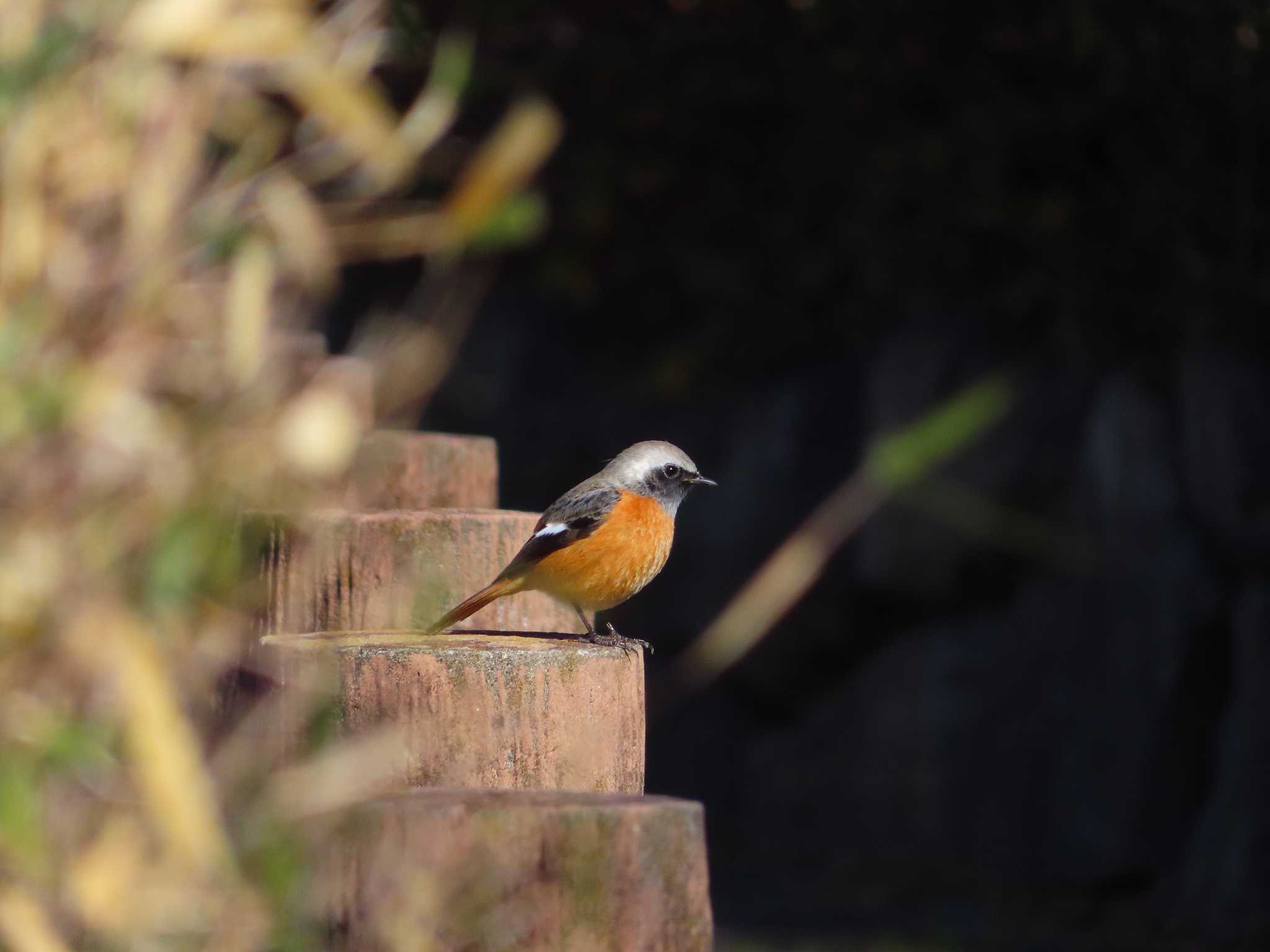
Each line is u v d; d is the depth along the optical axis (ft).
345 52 15.99
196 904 12.30
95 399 12.55
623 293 62.54
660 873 13.62
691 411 61.41
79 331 13.12
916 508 53.78
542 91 52.31
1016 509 52.19
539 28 50.78
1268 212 48.91
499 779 16.75
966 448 52.31
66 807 12.42
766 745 57.72
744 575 57.31
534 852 13.48
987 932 46.62
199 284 14.40
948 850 52.75
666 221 59.57
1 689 12.14
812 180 56.70
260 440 13.48
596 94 54.85
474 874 13.35
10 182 13.20
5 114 13.26
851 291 57.82
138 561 12.64
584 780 17.03
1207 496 48.39
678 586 58.95
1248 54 45.96
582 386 63.72
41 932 12.05
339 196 17.28
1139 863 48.75
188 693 12.94
